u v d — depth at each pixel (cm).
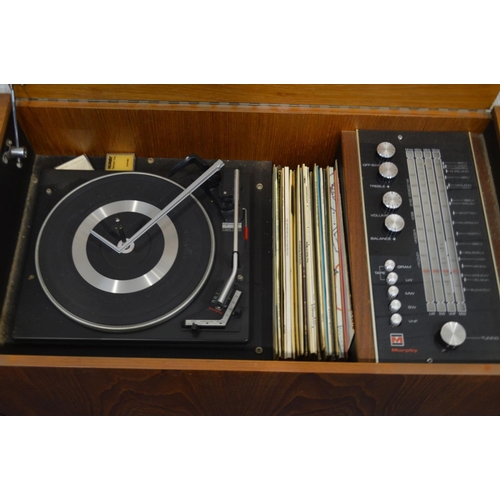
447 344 159
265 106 191
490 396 160
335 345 173
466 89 184
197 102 190
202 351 169
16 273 183
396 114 190
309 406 168
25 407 170
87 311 168
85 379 153
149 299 170
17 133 188
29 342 168
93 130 196
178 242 178
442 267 173
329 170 195
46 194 189
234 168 203
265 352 171
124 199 186
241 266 177
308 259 183
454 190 184
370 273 172
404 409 170
